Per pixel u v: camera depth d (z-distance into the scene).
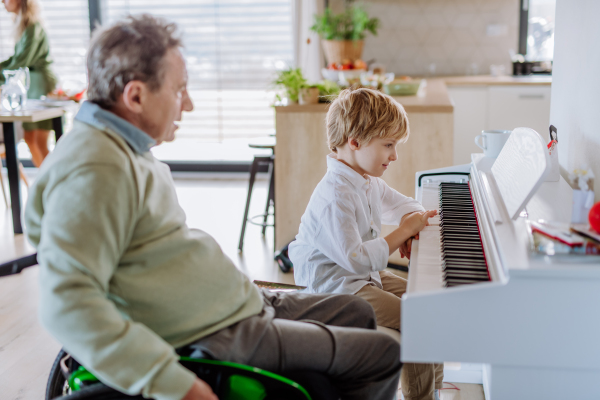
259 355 1.09
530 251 0.99
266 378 1.00
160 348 0.93
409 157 2.78
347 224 1.47
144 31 1.03
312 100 2.82
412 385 1.49
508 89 4.16
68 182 0.94
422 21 4.75
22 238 3.38
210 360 1.01
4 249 3.20
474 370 1.86
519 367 0.96
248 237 3.45
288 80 2.92
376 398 1.15
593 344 0.93
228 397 1.02
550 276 0.92
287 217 2.90
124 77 1.02
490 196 1.37
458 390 1.81
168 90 1.06
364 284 1.53
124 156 0.99
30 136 3.89
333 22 4.24
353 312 1.31
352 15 4.27
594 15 1.51
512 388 0.98
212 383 1.01
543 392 0.97
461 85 4.22
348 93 1.57
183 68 1.10
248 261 3.05
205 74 4.93
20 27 3.86
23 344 2.18
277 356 1.10
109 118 1.01
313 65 4.58
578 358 0.93
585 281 0.91
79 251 0.90
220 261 1.14
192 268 1.08
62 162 0.96
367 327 1.32
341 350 1.12
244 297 1.16
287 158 2.84
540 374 0.96
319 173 2.83
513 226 1.14
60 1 4.83
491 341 0.95
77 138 0.99
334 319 1.31
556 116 1.99
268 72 4.86
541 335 0.94
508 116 4.20
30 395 1.84
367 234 1.60
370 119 1.50
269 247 3.26
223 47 4.86
